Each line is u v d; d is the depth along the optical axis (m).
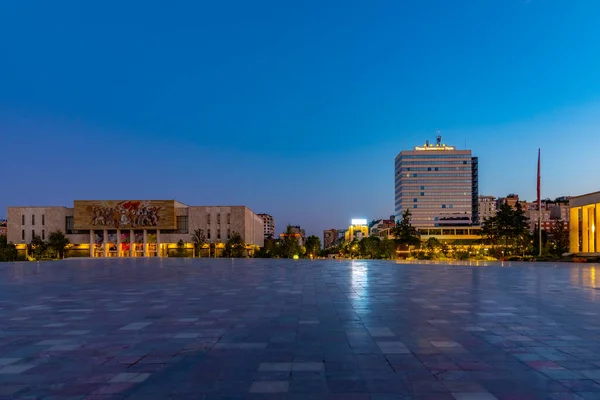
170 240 103.19
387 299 13.73
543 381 5.57
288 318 10.25
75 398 5.04
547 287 17.61
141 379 5.71
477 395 5.08
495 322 9.65
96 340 8.00
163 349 7.30
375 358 6.66
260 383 5.52
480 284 18.92
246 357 6.75
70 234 103.38
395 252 114.50
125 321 9.96
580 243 64.50
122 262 47.47
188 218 103.69
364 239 125.06
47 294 15.73
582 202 61.06
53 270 31.88
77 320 10.13
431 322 9.66
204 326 9.30
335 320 9.96
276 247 102.94
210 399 4.98
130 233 102.62
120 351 7.17
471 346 7.42
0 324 9.66
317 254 131.75
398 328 8.99
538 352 7.01
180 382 5.57
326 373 5.92
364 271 28.44
